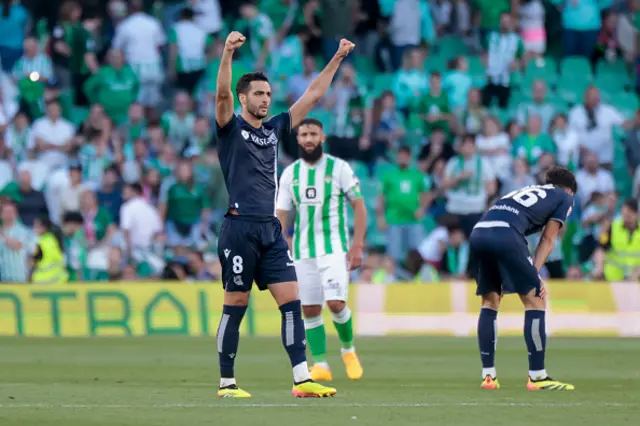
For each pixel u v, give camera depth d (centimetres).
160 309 5778
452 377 3628
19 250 6438
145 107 7888
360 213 3591
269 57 8006
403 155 6869
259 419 2283
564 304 5850
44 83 7788
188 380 3450
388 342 5297
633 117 8381
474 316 5797
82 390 3039
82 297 5769
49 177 7119
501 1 8406
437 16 8450
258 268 2780
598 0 8638
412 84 7838
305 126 3547
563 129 7450
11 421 2238
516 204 3181
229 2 8481
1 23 8069
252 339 5434
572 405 2644
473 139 6956
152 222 6719
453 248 6506
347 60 8325
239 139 2714
